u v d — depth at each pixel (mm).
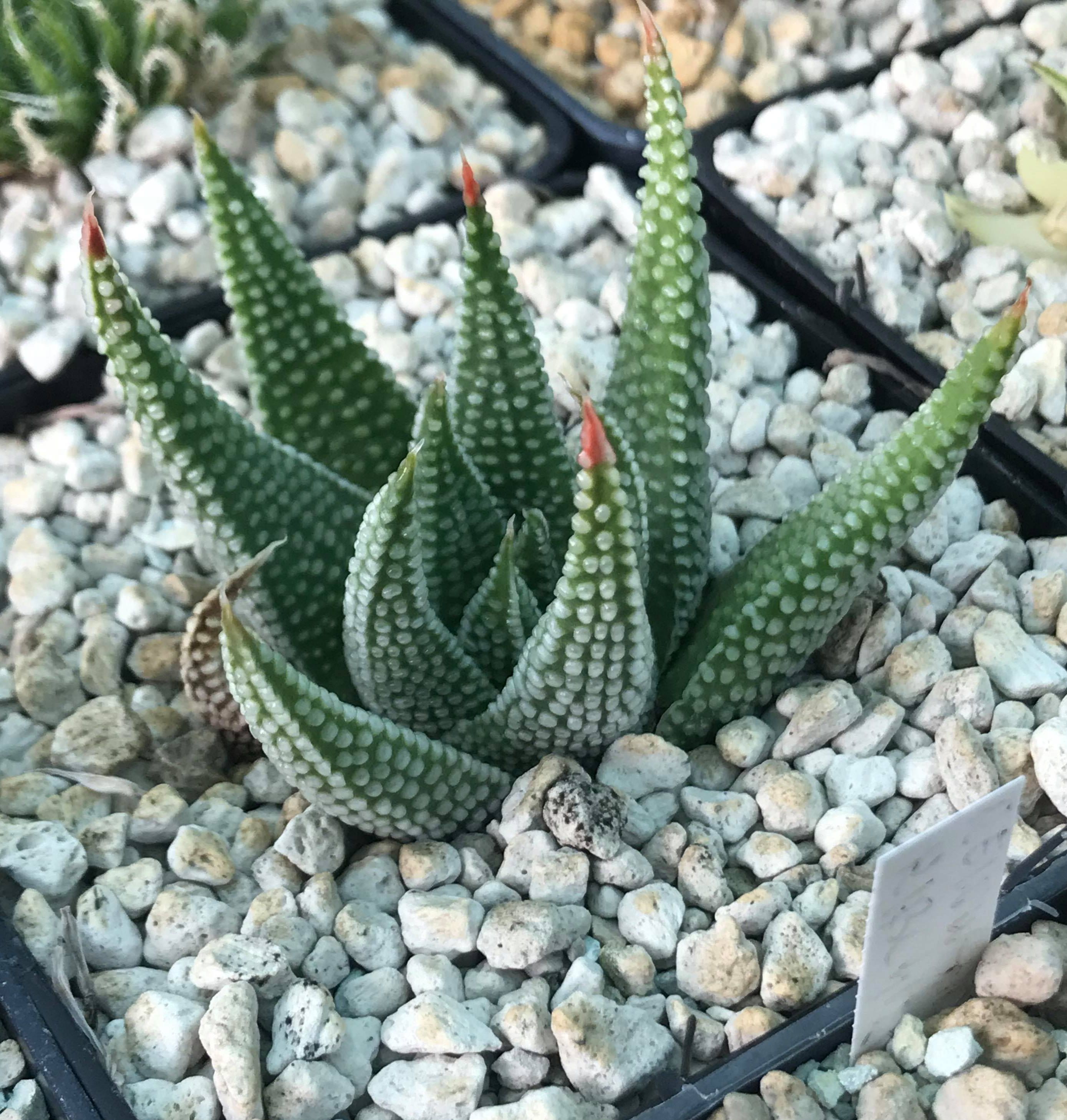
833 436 221
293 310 175
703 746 181
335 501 175
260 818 179
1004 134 268
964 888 144
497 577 166
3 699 197
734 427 221
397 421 186
